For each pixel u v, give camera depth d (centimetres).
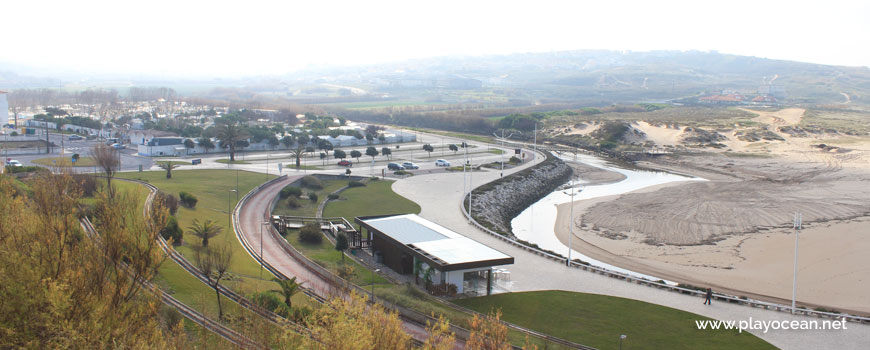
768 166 19162
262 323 3941
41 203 4450
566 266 8056
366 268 7831
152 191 10456
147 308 3631
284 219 9681
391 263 7956
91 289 3459
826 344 5462
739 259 9275
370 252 8719
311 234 8994
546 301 6594
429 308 5706
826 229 11012
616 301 6631
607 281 7419
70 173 7044
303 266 7362
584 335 5609
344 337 3288
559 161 19650
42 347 3047
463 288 6950
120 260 3819
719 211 12638
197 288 5566
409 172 16088
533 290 7006
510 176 15700
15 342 3039
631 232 11131
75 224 4806
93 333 3125
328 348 3272
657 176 18100
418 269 7244
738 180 17000
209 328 4391
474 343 3859
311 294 6041
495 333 3922
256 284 6119
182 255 6775
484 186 14062
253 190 12181
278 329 4031
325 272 6906
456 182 14700
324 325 3688
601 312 6259
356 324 3397
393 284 7069
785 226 11325
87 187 8756
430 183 14562
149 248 3894
